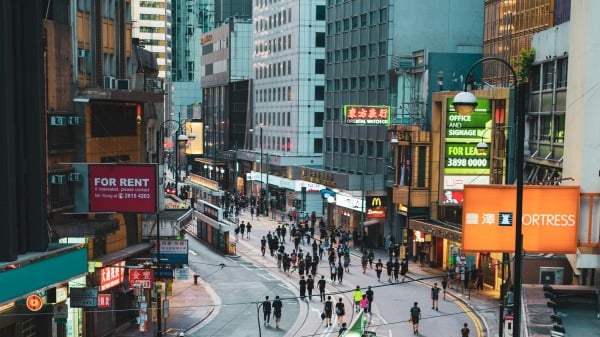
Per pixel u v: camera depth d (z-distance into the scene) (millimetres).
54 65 30328
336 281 47938
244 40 119500
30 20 20703
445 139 51000
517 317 15641
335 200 69250
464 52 63875
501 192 20922
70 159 32062
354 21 72000
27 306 22938
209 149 133125
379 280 48344
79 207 30141
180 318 38375
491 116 50281
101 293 32594
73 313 29766
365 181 61938
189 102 181875
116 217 34875
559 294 20672
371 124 61250
